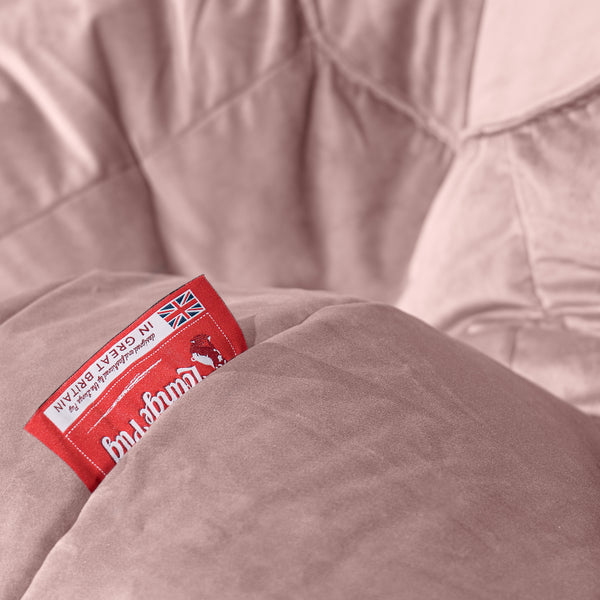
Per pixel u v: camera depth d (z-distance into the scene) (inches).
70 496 17.0
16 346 18.7
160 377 17.2
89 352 18.1
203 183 29.9
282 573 15.6
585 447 19.5
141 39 28.8
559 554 16.8
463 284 28.2
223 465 16.5
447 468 17.0
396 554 15.9
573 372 25.6
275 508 16.2
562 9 25.4
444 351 19.2
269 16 29.2
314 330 18.1
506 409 18.6
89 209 29.5
